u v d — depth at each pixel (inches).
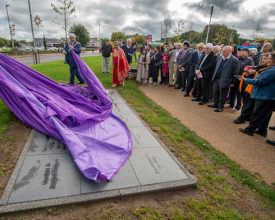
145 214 112.5
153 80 437.7
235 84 287.1
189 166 155.9
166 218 111.1
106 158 150.5
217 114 275.0
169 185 129.7
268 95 200.2
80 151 146.4
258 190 137.9
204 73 301.0
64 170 136.9
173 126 225.9
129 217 110.3
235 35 1705.2
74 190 121.3
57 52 1844.2
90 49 2347.4
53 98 222.4
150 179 134.4
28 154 151.6
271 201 130.0
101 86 272.5
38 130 183.8
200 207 119.0
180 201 122.8
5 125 195.0
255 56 307.6
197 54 331.3
